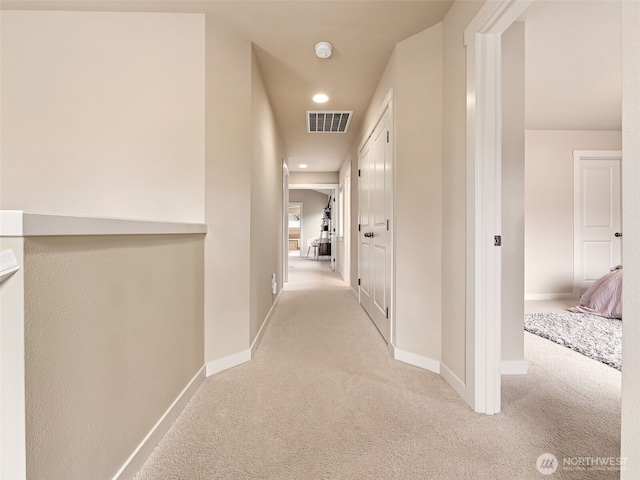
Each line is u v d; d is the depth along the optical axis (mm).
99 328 940
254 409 1506
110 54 1881
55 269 774
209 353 1877
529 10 1790
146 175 1874
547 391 1683
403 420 1416
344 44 2174
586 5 1748
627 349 678
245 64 2133
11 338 684
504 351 1914
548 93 2947
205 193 1864
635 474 661
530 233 4105
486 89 1478
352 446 1239
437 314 1905
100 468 938
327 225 10852
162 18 1884
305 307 3676
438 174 1894
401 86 2104
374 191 2926
